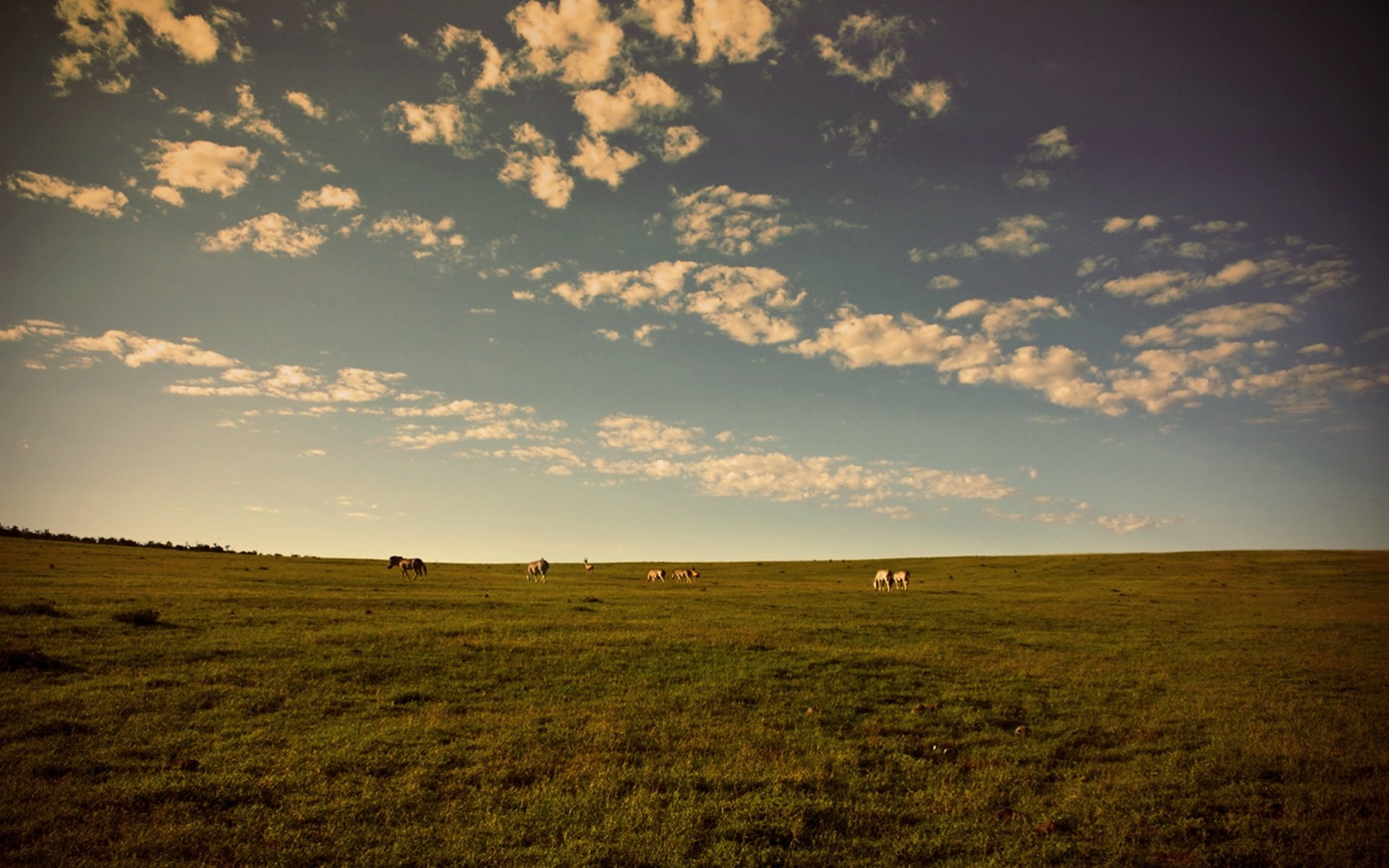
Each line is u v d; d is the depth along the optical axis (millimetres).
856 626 36719
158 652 22453
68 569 49656
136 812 11578
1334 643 34125
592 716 17969
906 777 14781
